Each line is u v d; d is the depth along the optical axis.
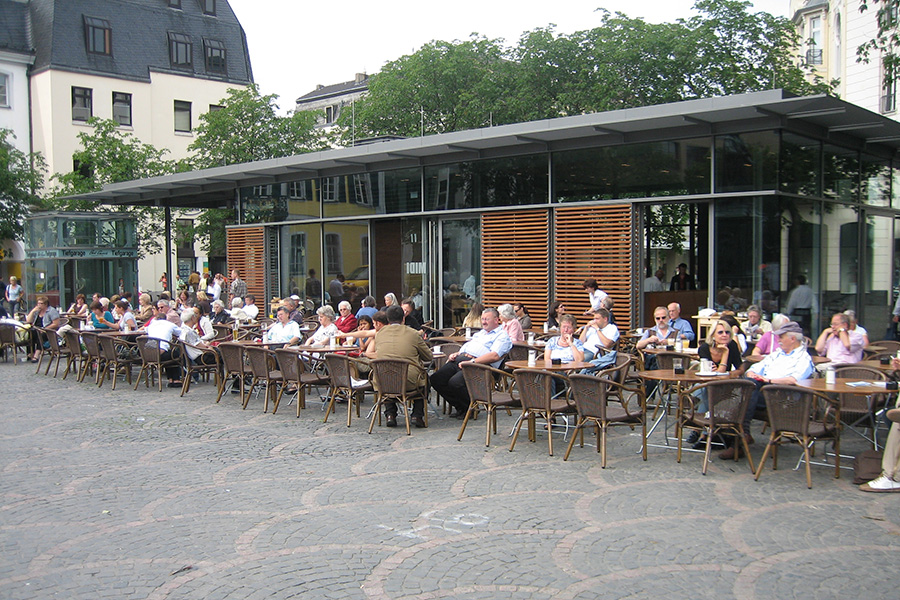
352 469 7.70
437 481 7.18
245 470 7.74
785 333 8.16
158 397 12.34
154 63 41.69
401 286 17.84
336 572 5.06
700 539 5.54
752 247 12.73
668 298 14.22
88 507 6.61
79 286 23.69
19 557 5.46
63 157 37.66
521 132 13.87
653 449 8.32
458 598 4.62
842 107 11.66
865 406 7.80
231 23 45.75
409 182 17.36
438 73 32.44
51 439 9.33
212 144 30.77
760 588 4.68
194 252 41.28
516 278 15.60
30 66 37.97
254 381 11.17
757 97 11.16
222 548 5.54
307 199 19.59
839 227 14.62
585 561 5.16
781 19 28.70
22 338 17.89
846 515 6.04
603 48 28.70
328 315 12.11
